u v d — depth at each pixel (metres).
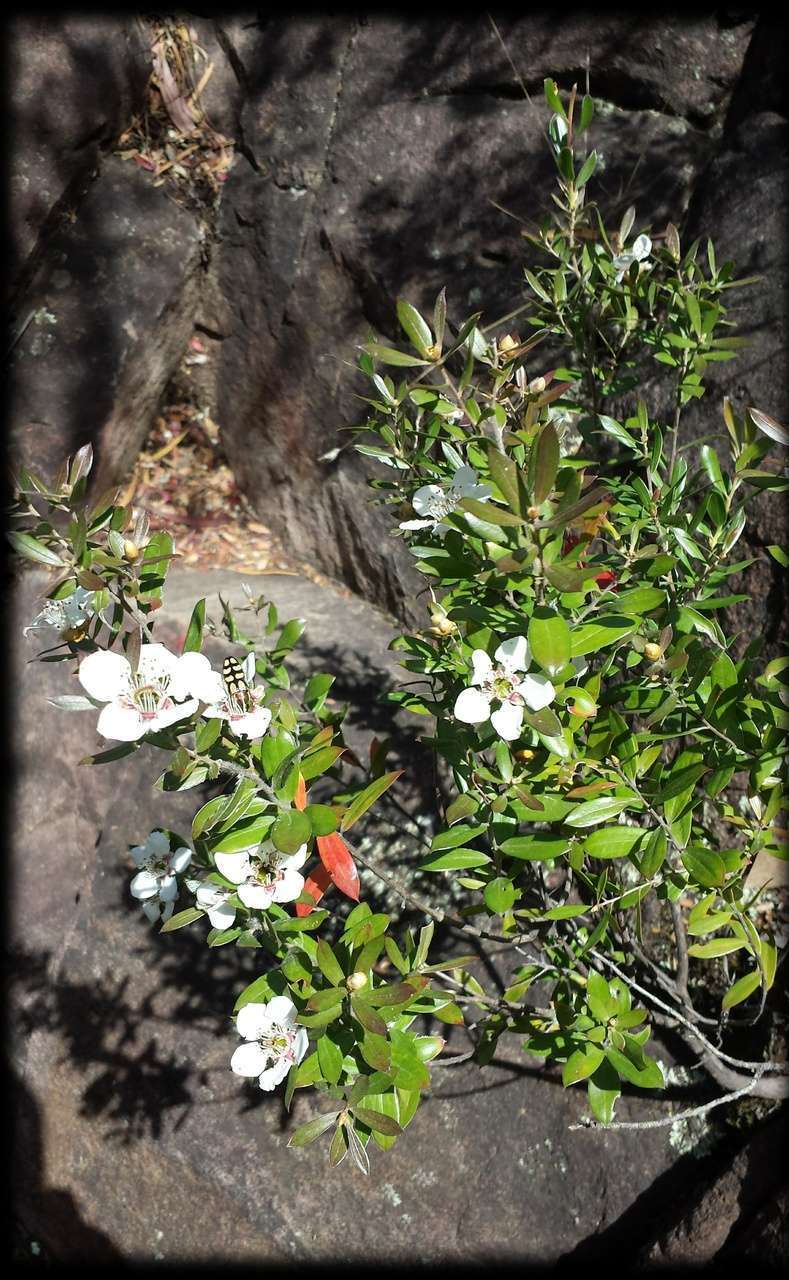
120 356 0.53
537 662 0.21
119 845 0.45
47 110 0.49
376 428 0.30
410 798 0.42
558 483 0.21
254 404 0.55
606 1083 0.26
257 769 0.23
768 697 0.26
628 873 0.38
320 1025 0.21
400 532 0.27
